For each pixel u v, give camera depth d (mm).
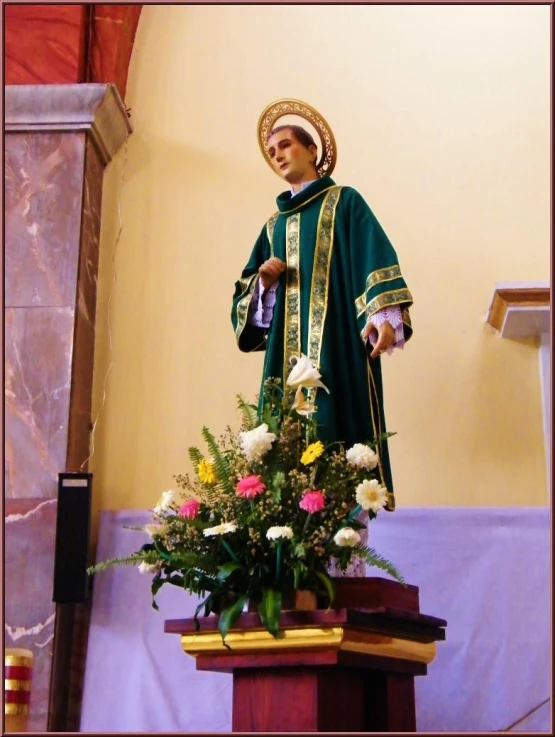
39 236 5586
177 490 5371
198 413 5523
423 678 4707
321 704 3297
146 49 6254
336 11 6242
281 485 3479
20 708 4309
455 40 6129
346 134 5953
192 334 5680
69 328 5410
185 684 4832
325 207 4445
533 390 5434
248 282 4559
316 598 3490
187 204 5941
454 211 5773
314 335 4195
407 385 5477
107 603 5051
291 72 6148
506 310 5270
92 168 5832
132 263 5844
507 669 4707
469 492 5262
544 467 5293
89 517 4992
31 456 5188
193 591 3564
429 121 5957
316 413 3986
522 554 4961
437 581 4922
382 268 4152
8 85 5758
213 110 6125
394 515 5090
